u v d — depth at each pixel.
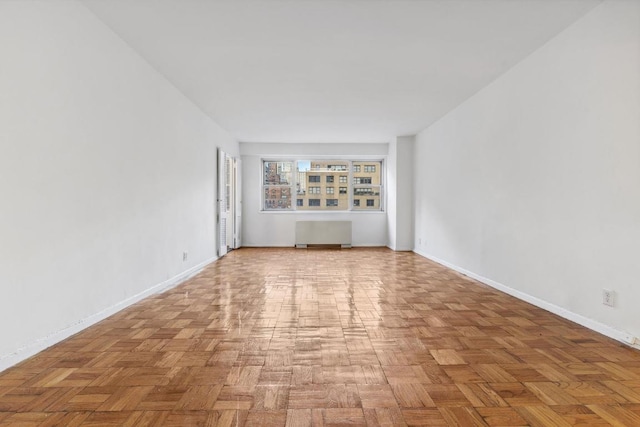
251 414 1.76
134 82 3.90
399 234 8.74
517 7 3.04
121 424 1.67
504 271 4.47
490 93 4.87
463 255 5.72
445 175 6.55
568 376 2.17
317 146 9.45
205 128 6.46
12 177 2.32
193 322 3.21
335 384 2.07
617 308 2.81
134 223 3.91
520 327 3.09
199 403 1.86
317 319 3.30
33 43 2.49
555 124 3.54
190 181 5.66
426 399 1.90
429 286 4.76
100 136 3.28
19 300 2.38
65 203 2.81
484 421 1.70
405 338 2.82
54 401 1.87
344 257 7.61
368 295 4.24
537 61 3.83
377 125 7.43
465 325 3.14
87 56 3.08
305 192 9.97
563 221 3.42
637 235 2.64
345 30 3.43
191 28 3.40
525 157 4.05
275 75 4.59
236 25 3.34
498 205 4.64
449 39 3.61
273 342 2.73
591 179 3.08
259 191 9.59
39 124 2.55
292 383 2.08
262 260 7.14
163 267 4.66
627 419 1.72
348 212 9.70
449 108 6.10
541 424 1.68
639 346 2.61
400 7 3.04
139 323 3.18
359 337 2.84
